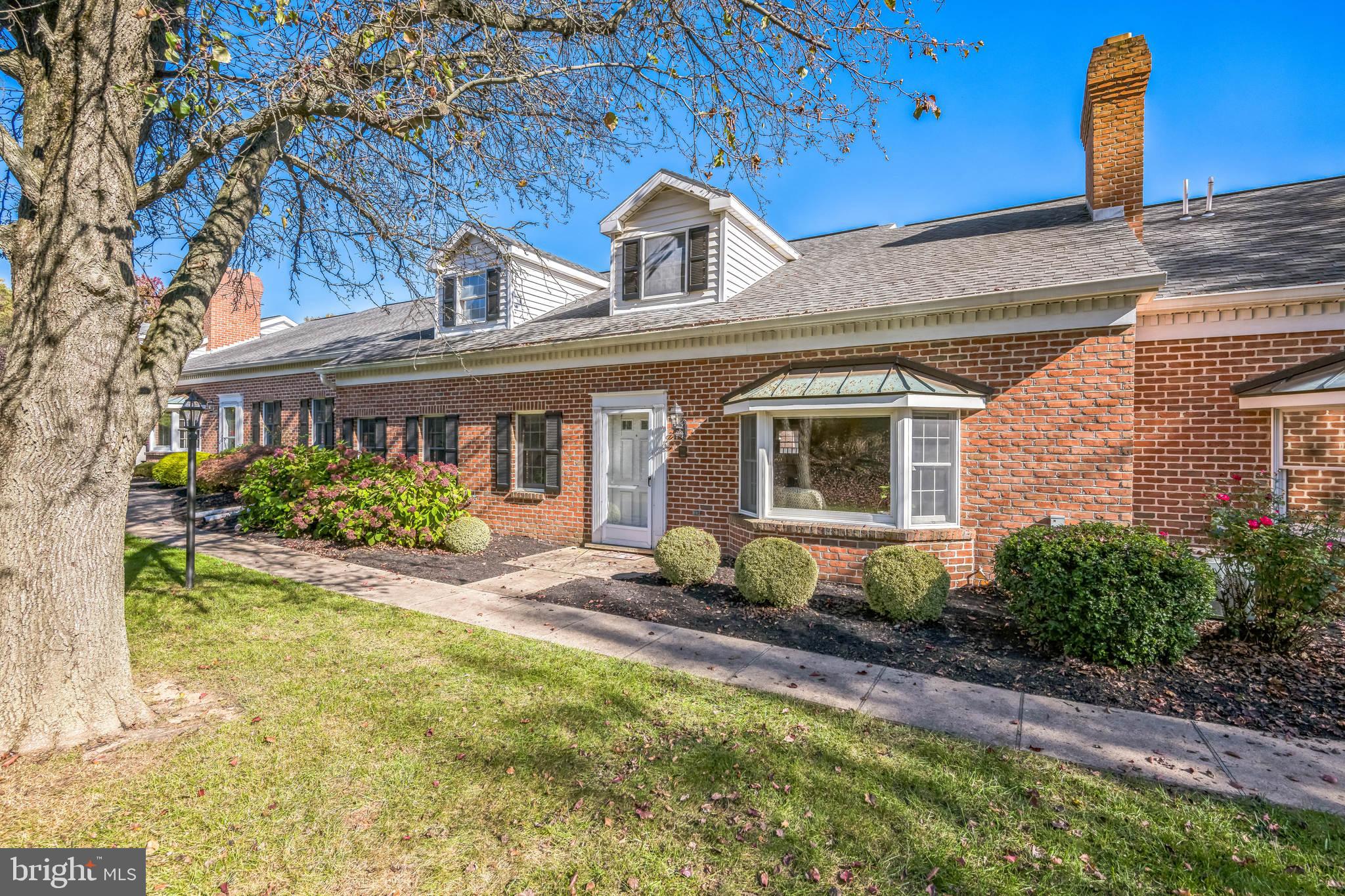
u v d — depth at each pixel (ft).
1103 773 10.55
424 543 32.24
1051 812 9.43
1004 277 23.84
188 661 15.31
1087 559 15.76
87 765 10.41
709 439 29.81
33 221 10.98
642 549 32.04
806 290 29.68
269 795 9.71
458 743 11.41
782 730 12.09
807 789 10.04
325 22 13.05
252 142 15.11
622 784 10.13
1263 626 16.46
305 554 29.50
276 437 58.29
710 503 29.76
